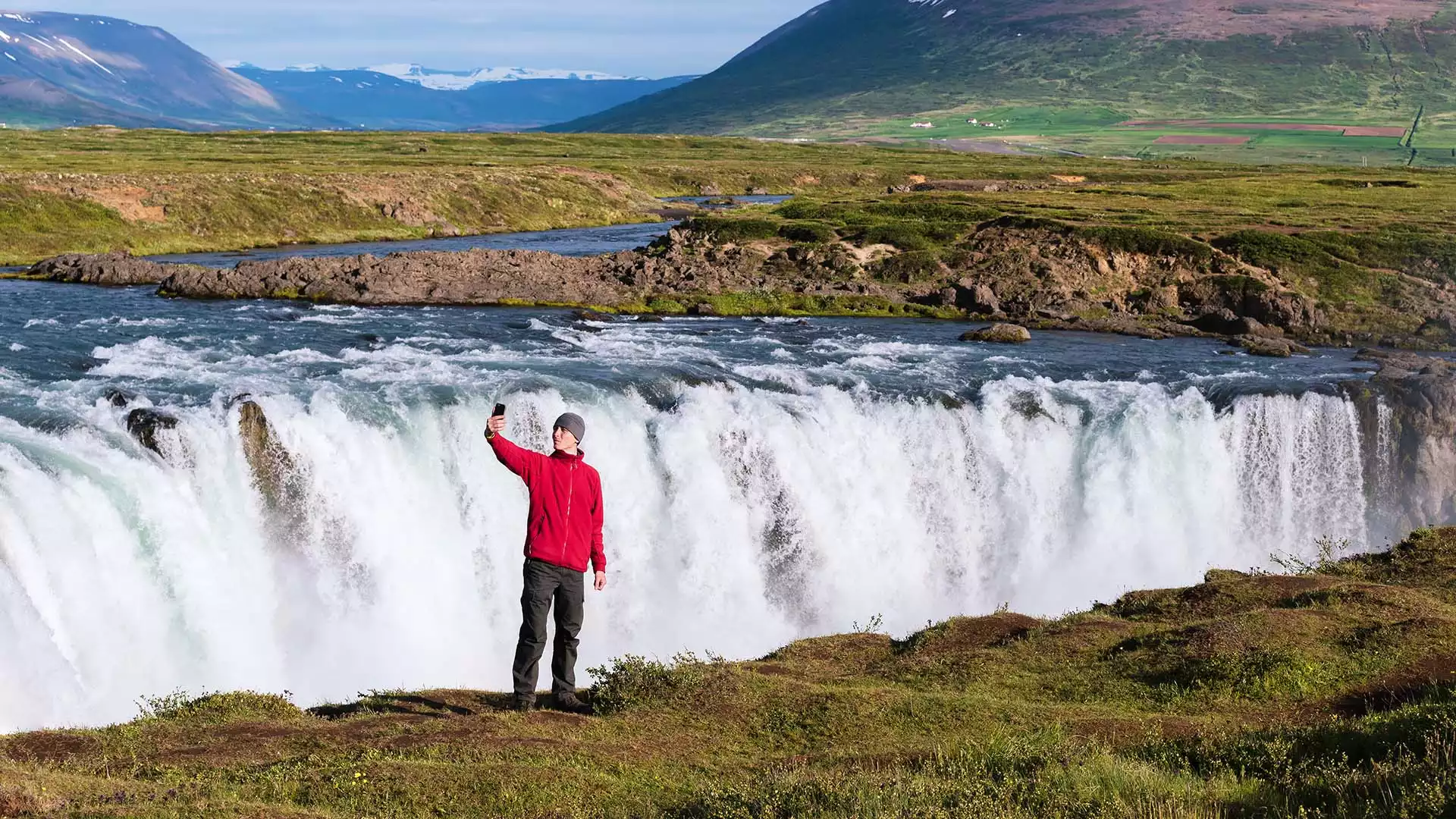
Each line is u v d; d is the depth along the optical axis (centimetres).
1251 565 3441
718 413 3092
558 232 9469
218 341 3838
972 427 3306
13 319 4159
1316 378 3769
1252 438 3438
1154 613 2017
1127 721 1394
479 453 2881
